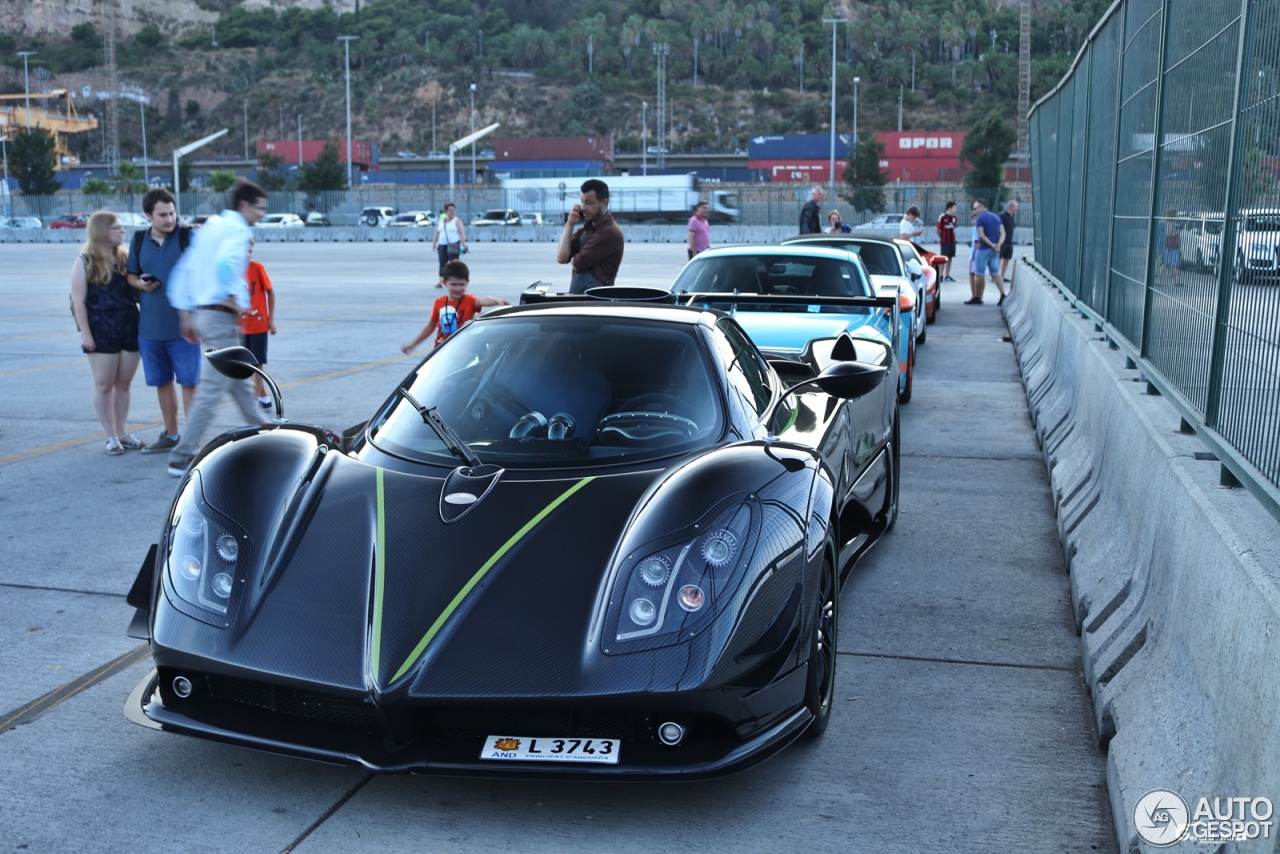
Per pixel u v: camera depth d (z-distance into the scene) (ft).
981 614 14.69
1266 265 9.84
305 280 74.95
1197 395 12.58
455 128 593.01
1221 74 12.45
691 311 13.84
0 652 13.23
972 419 28.30
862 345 17.81
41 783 10.17
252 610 9.74
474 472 11.08
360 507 10.69
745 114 585.22
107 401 23.44
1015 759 10.70
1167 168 15.58
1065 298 31.48
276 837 9.29
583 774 8.98
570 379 12.35
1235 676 8.22
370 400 30.04
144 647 13.43
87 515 18.99
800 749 10.91
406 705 8.95
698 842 9.25
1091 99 26.09
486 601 9.48
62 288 69.97
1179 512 10.91
